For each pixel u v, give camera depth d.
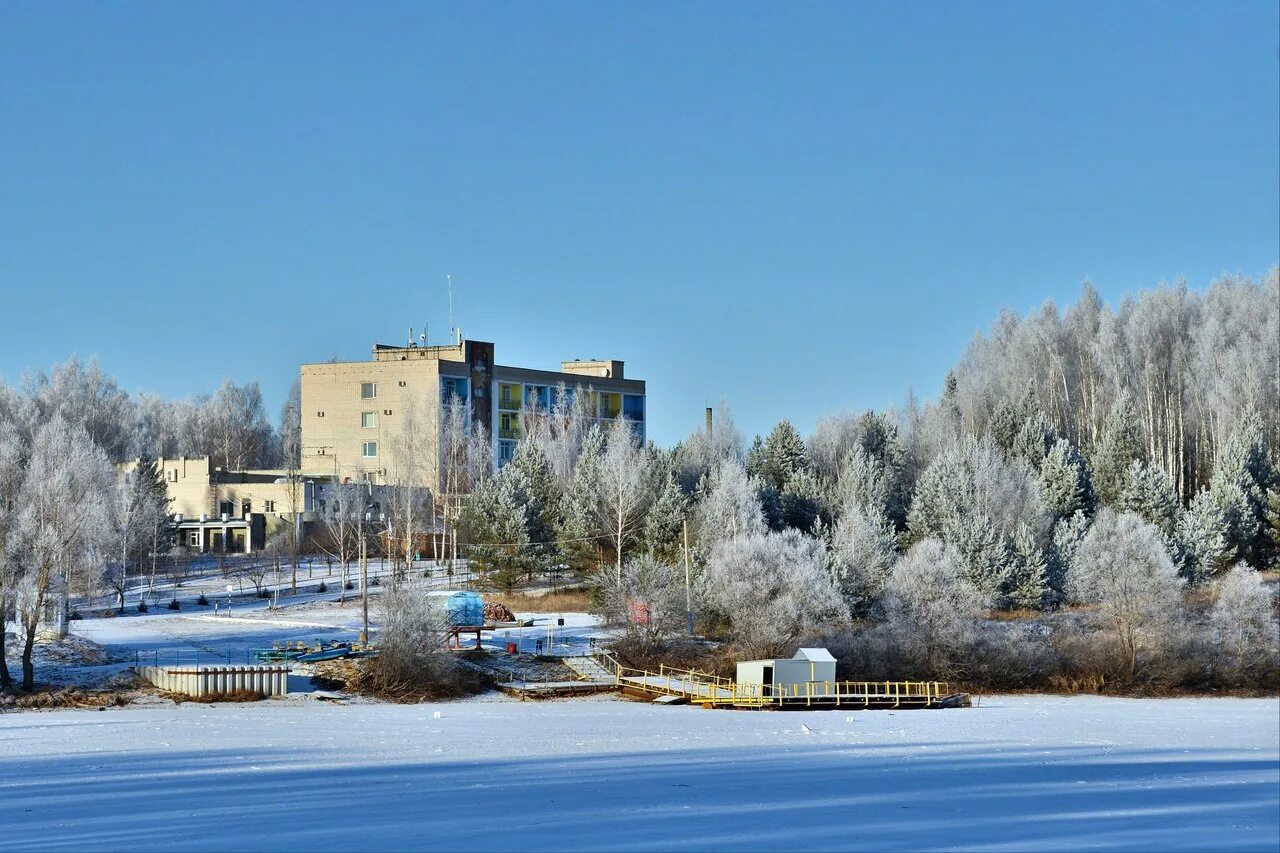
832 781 51.81
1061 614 101.38
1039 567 103.62
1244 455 127.00
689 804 45.88
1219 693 88.38
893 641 89.06
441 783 50.16
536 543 118.62
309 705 78.88
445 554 139.62
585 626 101.62
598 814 43.50
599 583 104.31
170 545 141.62
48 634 91.62
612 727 69.50
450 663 85.06
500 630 100.06
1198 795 49.91
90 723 69.44
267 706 78.12
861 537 105.62
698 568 102.69
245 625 103.56
